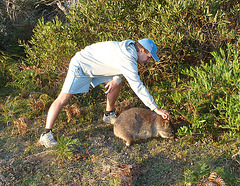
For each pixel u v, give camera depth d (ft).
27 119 14.96
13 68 21.89
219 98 12.80
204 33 17.52
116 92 14.62
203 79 12.70
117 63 11.87
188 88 15.93
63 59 19.57
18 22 31.14
